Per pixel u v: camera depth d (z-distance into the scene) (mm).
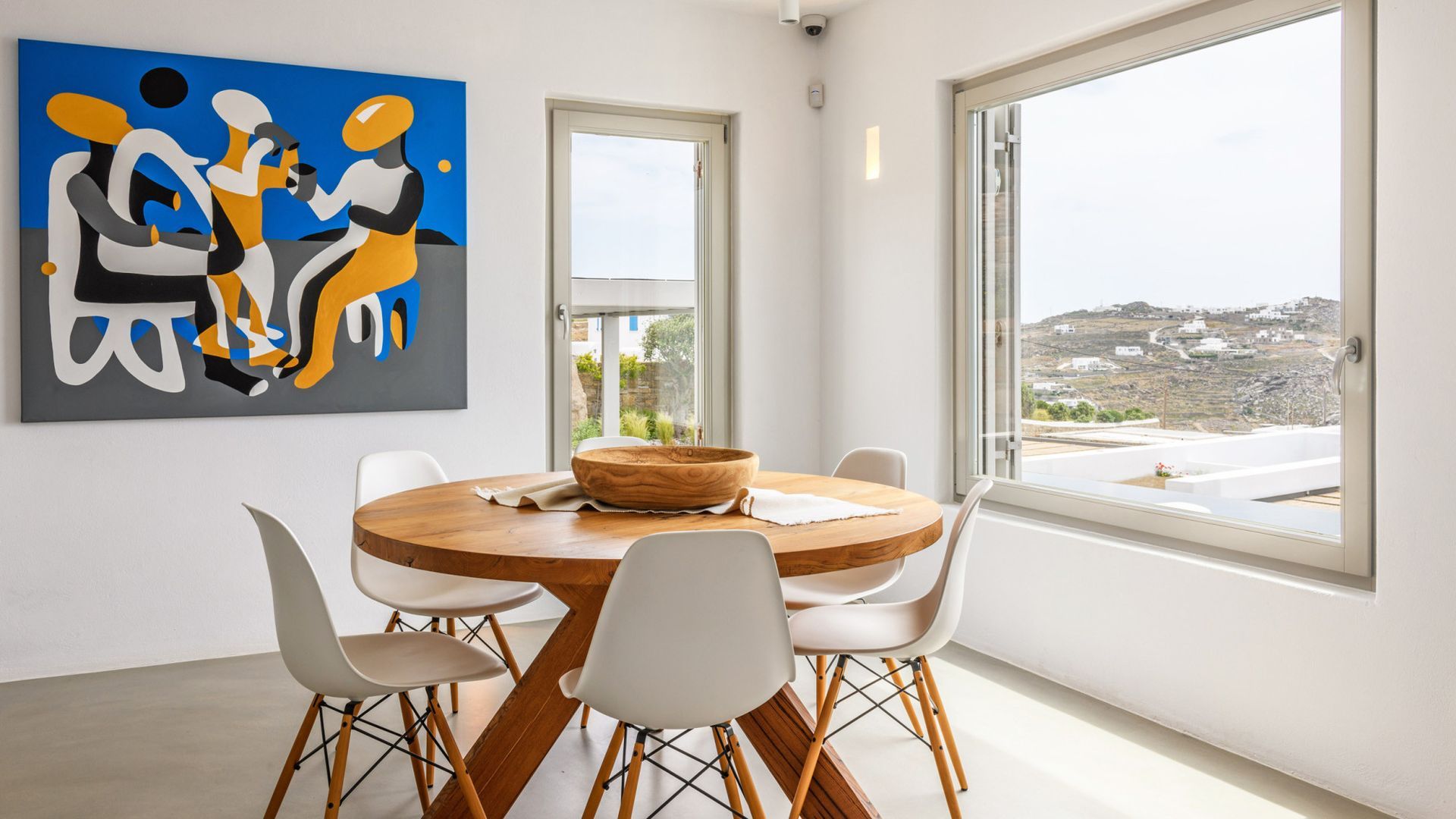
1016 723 3002
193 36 3475
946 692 3285
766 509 2287
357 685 1922
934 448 3994
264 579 3676
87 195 3332
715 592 1702
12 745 2801
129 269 3395
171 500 3521
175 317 3465
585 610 2170
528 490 2455
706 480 2246
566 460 4266
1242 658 2752
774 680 1808
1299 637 2605
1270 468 2789
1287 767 2646
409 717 2387
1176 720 2951
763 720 2428
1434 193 2303
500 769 2197
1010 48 3527
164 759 2713
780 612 1763
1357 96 2520
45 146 3273
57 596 3389
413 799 2498
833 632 2307
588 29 4105
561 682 1926
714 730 2176
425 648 2217
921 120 3979
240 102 3518
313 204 3635
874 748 2805
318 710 2213
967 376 3957
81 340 3348
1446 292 2283
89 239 3340
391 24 3762
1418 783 2352
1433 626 2318
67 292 3322
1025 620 3506
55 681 3344
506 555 1802
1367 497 2531
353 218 3699
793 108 4582
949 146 3963
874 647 2180
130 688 3283
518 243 4008
